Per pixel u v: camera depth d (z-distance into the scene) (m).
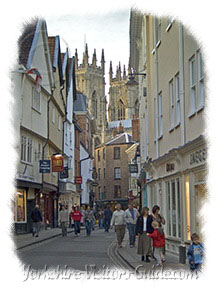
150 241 14.85
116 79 134.62
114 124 129.25
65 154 41.75
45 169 28.73
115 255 17.56
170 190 18.44
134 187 55.81
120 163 84.69
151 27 23.23
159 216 14.50
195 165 14.23
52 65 35.66
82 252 18.36
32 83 28.00
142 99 32.12
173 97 18.02
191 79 15.02
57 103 36.69
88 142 62.72
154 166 21.72
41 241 23.52
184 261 14.37
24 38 26.45
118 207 20.83
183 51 15.89
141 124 33.94
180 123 16.45
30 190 28.62
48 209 36.03
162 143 20.38
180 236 16.61
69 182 43.88
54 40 38.06
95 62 131.75
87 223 29.41
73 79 47.69
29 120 27.41
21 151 25.94
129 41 36.22
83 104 60.91
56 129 37.25
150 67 23.88
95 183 62.78
